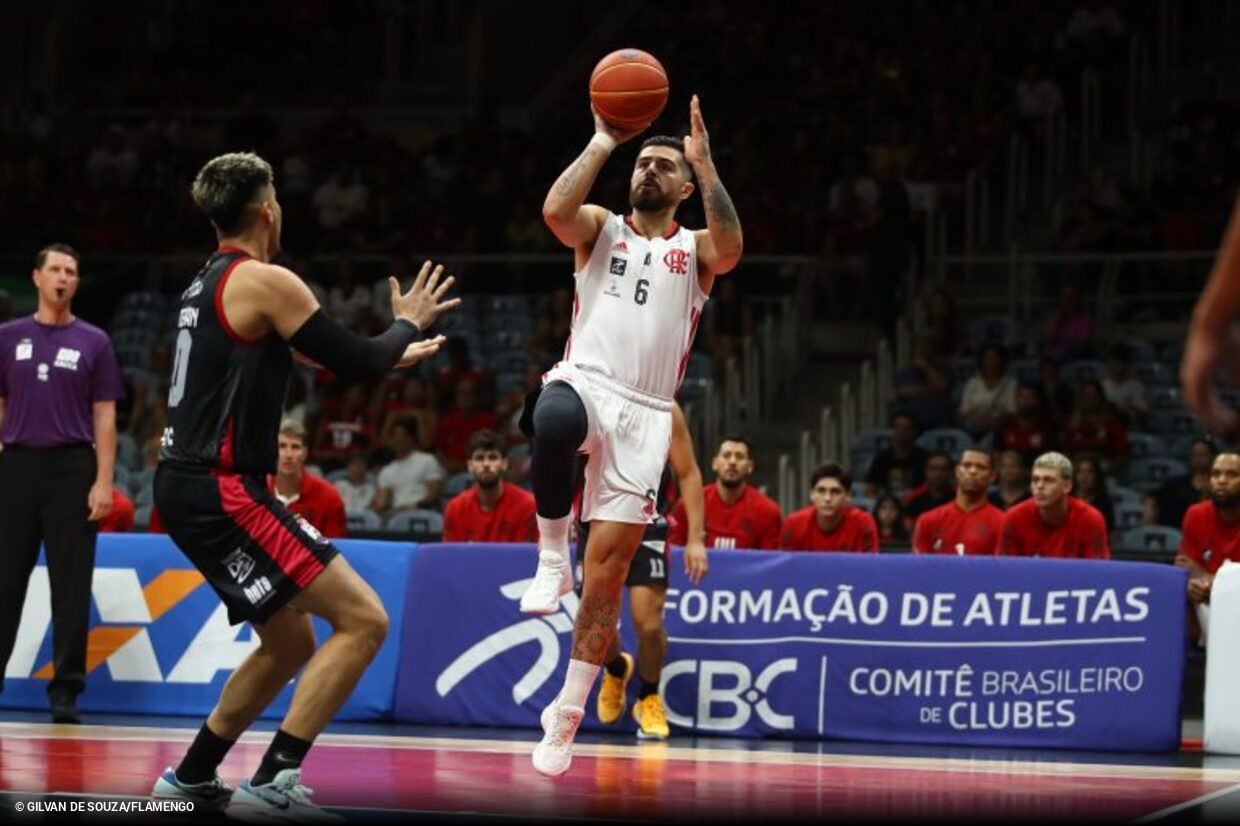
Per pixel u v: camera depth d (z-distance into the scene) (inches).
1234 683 362.3
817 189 805.9
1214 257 670.5
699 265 258.4
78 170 903.7
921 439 610.5
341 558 238.2
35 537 377.7
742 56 901.8
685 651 382.3
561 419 246.2
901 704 374.6
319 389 700.0
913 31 898.7
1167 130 796.0
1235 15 860.0
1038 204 805.9
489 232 820.0
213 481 234.2
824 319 738.2
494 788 260.4
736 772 297.0
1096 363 652.7
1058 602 372.5
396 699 386.3
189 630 391.9
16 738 323.0
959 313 740.7
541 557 252.1
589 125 895.1
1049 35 855.7
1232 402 592.4
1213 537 418.6
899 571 378.3
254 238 245.1
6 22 1021.8
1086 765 331.9
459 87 1008.2
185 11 1016.2
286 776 232.2
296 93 1008.9
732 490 436.5
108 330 785.6
